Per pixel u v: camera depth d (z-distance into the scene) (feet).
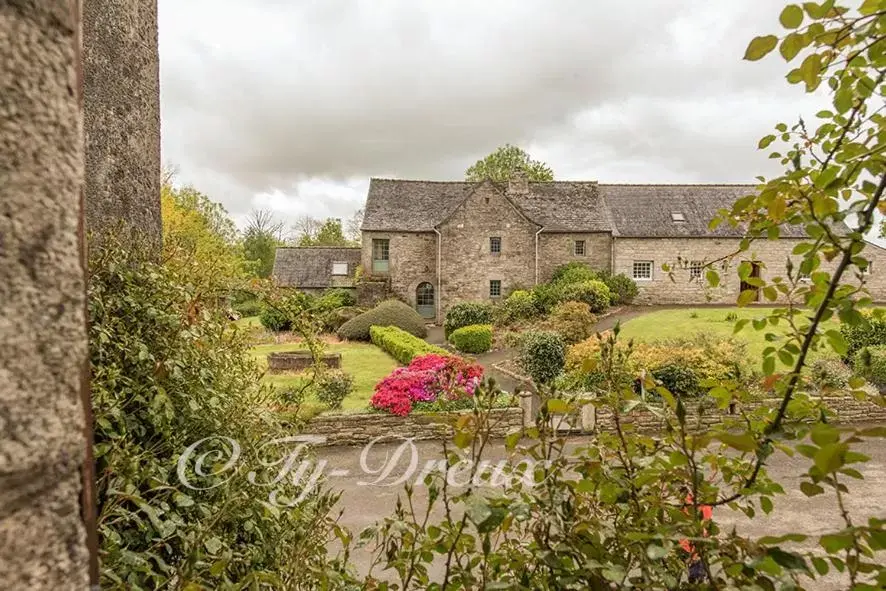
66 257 1.81
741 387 4.14
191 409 7.63
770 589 2.93
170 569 5.61
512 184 86.22
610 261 80.48
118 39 9.12
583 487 3.89
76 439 1.83
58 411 1.76
